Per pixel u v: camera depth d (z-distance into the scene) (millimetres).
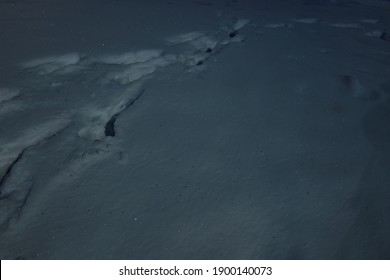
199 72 3111
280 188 1931
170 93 2707
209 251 1563
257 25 4793
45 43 3186
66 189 1769
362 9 6742
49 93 2482
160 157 2049
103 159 1985
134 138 2178
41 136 2094
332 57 3877
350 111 2777
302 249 1616
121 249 1530
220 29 4332
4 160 1929
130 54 3193
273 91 2936
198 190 1855
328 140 2385
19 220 1595
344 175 2082
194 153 2111
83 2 4672
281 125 2488
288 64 3504
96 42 3359
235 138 2287
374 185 2029
